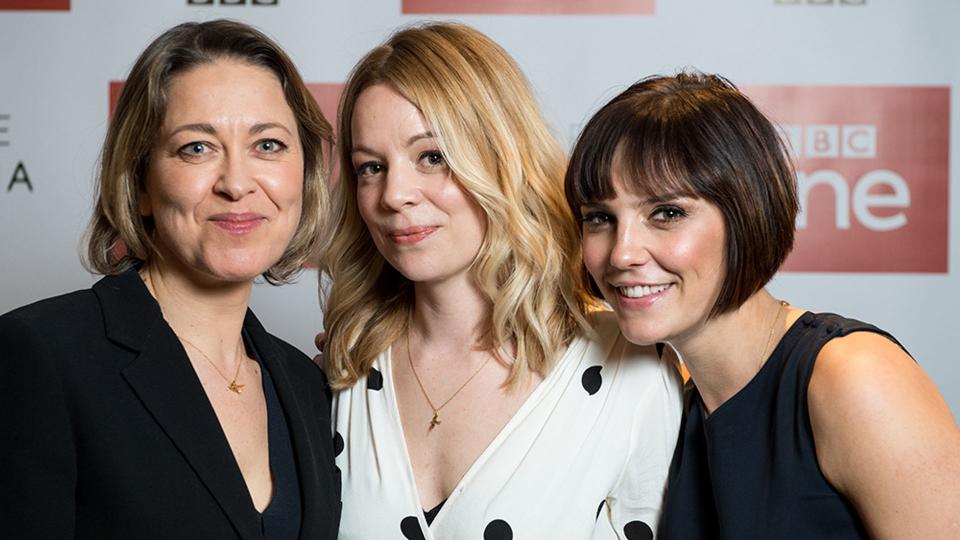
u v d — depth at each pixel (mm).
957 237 3180
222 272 1552
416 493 1796
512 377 1832
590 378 1822
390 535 1785
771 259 1592
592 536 1784
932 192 3178
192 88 1542
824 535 1547
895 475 1448
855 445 1475
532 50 3193
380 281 1968
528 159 1860
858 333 1558
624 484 1798
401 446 1838
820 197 3191
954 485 1433
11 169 3189
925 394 1484
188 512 1460
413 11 3193
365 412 1890
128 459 1439
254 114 1557
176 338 1562
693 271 1579
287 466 1644
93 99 3189
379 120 1794
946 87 3166
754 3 3184
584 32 3189
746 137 1573
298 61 3191
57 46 3188
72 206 3188
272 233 1586
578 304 1877
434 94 1775
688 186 1552
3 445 1381
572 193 1665
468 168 1784
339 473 1831
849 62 3178
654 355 1828
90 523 1419
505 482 1765
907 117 3176
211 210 1538
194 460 1482
